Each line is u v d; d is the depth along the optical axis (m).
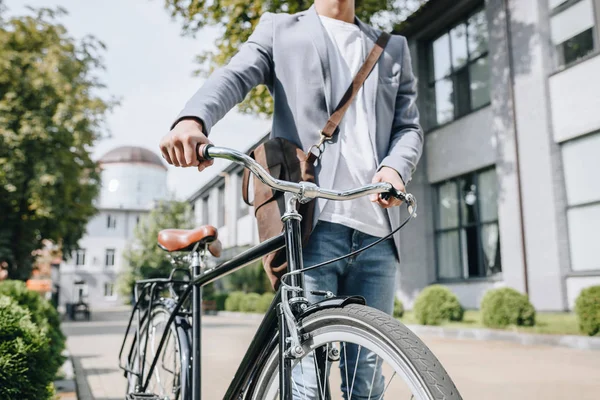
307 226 1.81
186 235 2.45
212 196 35.94
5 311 2.95
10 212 18.55
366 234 1.91
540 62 11.09
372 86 1.98
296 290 1.56
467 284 12.98
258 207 1.88
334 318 1.47
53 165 17.83
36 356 2.97
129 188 51.44
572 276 10.26
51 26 19.58
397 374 1.30
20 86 18.31
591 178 10.16
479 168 12.85
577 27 10.59
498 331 8.59
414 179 14.53
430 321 10.61
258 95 10.13
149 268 32.34
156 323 2.69
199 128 1.62
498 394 4.59
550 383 4.98
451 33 13.92
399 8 13.24
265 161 1.91
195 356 2.24
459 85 13.63
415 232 14.38
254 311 20.97
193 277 2.39
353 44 2.05
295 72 1.95
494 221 12.51
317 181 1.87
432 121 14.52
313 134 1.92
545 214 10.80
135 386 2.73
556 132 10.77
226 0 10.01
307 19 2.04
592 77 10.05
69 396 4.97
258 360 1.72
